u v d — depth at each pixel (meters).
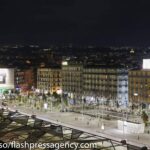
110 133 144.50
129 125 146.88
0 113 118.50
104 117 193.38
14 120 103.12
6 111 126.00
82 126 162.12
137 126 145.12
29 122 105.12
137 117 194.12
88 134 87.38
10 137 89.81
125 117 193.12
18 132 90.44
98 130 151.12
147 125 161.88
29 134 85.56
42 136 87.06
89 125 165.50
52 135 88.12
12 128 97.19
